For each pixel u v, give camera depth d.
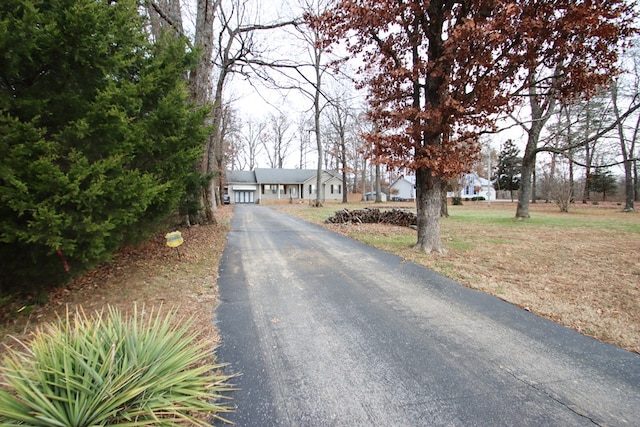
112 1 4.19
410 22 6.14
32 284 3.71
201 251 6.90
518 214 14.37
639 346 2.87
